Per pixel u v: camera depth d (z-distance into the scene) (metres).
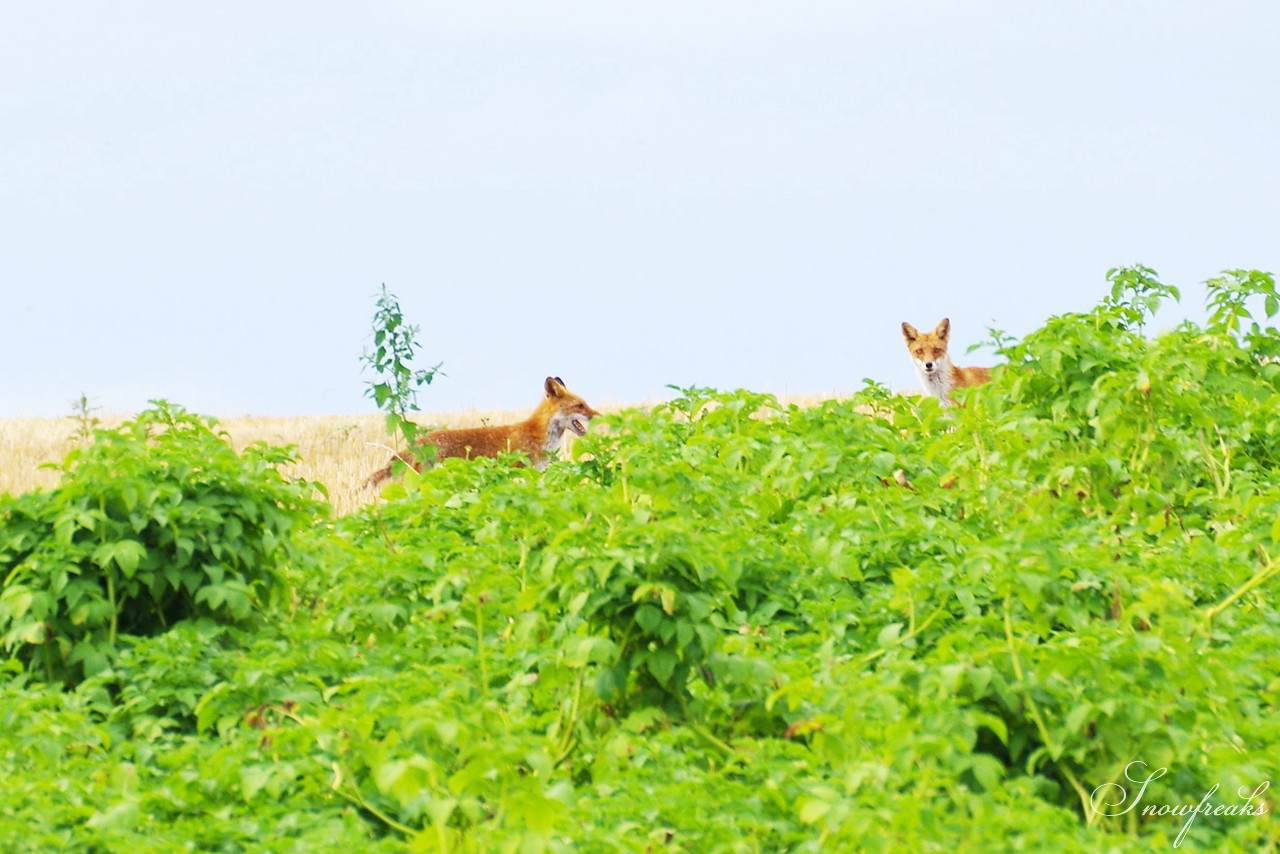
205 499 23.58
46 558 21.94
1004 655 17.44
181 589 23.83
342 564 26.06
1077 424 31.12
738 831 14.91
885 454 31.84
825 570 24.50
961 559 23.34
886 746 15.32
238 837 15.09
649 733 18.56
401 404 48.38
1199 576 24.12
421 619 23.91
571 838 14.29
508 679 21.66
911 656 18.89
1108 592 21.38
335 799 16.78
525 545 25.48
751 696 19.45
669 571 18.58
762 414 74.44
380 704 17.55
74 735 18.36
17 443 88.81
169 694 20.03
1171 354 31.06
